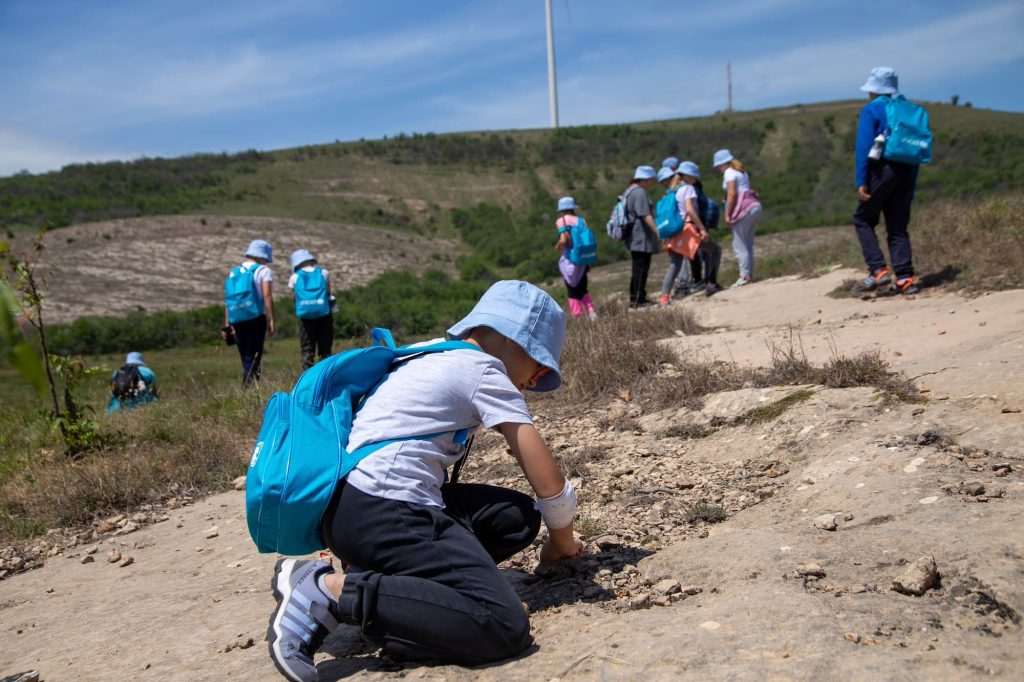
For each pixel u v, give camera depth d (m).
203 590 3.73
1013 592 2.23
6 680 2.98
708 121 110.00
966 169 60.75
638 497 3.85
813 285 8.93
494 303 2.72
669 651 2.18
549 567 2.97
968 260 7.70
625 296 10.66
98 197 76.00
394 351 2.64
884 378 4.67
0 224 57.16
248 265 9.09
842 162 80.25
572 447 4.91
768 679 1.95
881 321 6.48
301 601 2.39
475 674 2.30
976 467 3.32
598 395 5.95
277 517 2.40
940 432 3.76
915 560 2.53
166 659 2.89
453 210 83.31
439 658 2.39
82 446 6.63
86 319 30.27
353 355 2.54
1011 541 2.52
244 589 3.64
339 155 102.00
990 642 2.05
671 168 10.75
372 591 2.34
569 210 9.30
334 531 2.43
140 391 9.16
